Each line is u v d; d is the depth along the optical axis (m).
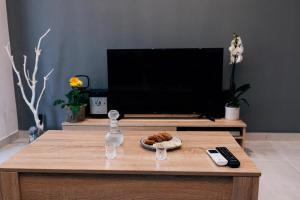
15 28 3.13
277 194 2.08
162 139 1.79
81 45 3.15
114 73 2.94
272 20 3.00
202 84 2.92
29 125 3.34
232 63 2.88
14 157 1.61
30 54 3.17
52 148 1.75
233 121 2.81
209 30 3.05
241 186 1.44
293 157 2.76
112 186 1.50
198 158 1.59
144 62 2.90
